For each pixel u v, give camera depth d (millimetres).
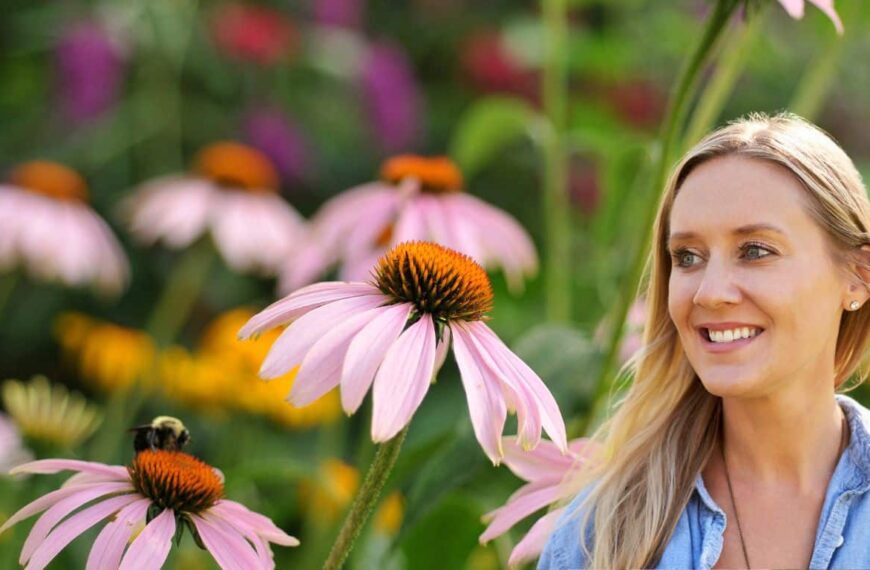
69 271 4793
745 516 2117
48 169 4961
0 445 3658
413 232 3639
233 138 6141
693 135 3346
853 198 2080
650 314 2285
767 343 2021
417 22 6797
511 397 2113
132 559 2131
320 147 6285
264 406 4207
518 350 2920
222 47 5895
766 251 2021
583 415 2848
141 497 2299
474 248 3639
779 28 5695
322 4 6137
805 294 2012
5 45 6492
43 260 4754
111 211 6027
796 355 2023
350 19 6184
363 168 6324
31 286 5941
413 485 3076
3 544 3361
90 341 4770
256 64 6055
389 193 3795
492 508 3221
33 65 6391
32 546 2221
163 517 2236
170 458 2334
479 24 6777
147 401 4805
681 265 2125
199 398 4270
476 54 6238
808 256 2021
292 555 3867
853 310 2143
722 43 3658
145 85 5871
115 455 4512
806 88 3855
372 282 2262
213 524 2299
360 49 6105
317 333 2074
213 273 5828
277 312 2188
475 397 2062
